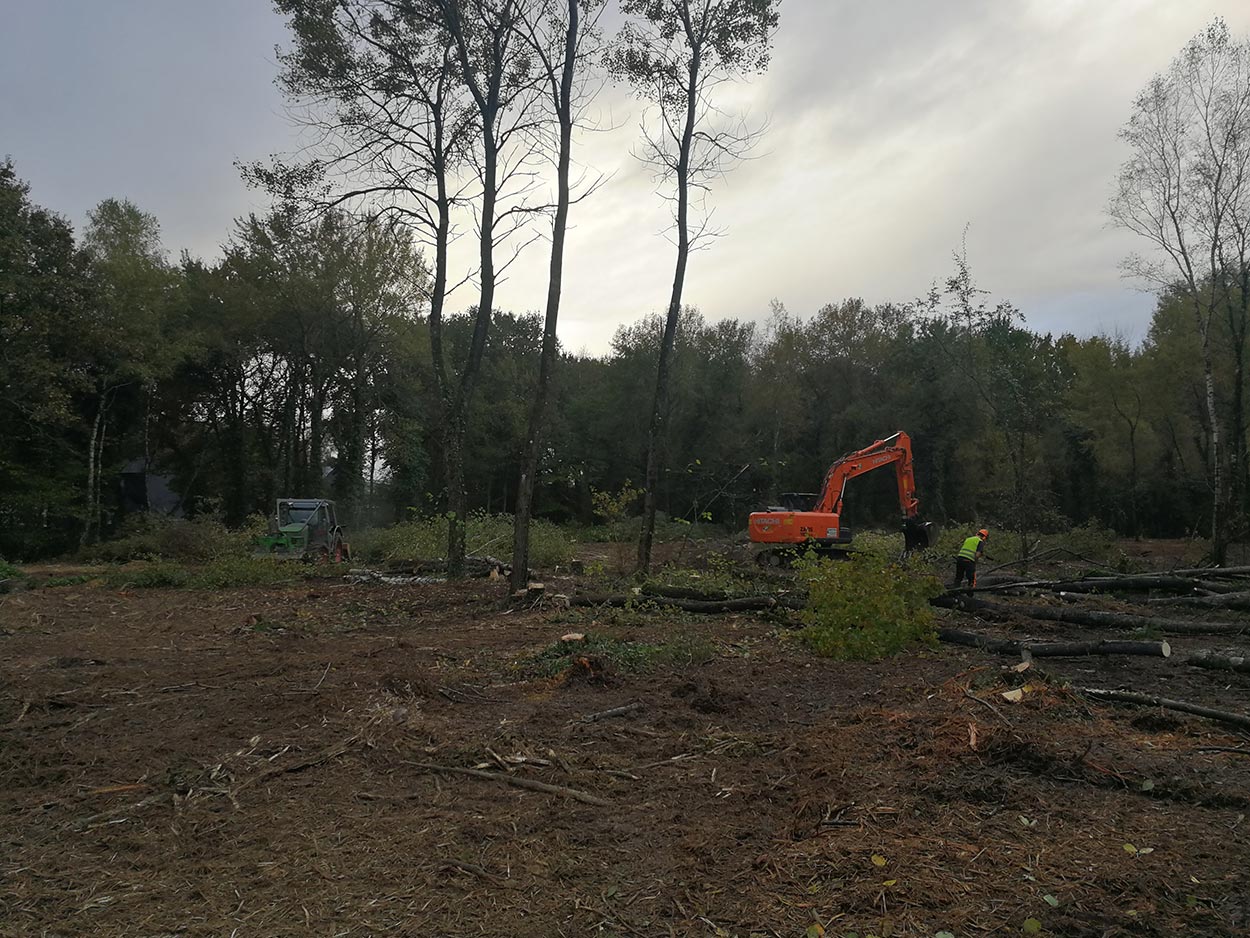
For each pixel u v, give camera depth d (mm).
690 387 44688
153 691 8102
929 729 6109
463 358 48906
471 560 21188
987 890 3875
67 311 29188
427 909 3834
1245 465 29734
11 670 9312
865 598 9656
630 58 17016
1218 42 20844
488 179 18797
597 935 3594
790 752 5824
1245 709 6949
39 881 4180
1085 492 45875
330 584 18844
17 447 31797
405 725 6570
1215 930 3514
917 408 42688
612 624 12281
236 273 37719
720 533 34250
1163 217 22266
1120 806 4875
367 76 18453
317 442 39750
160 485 45188
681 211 17484
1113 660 9141
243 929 3680
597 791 5254
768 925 3639
